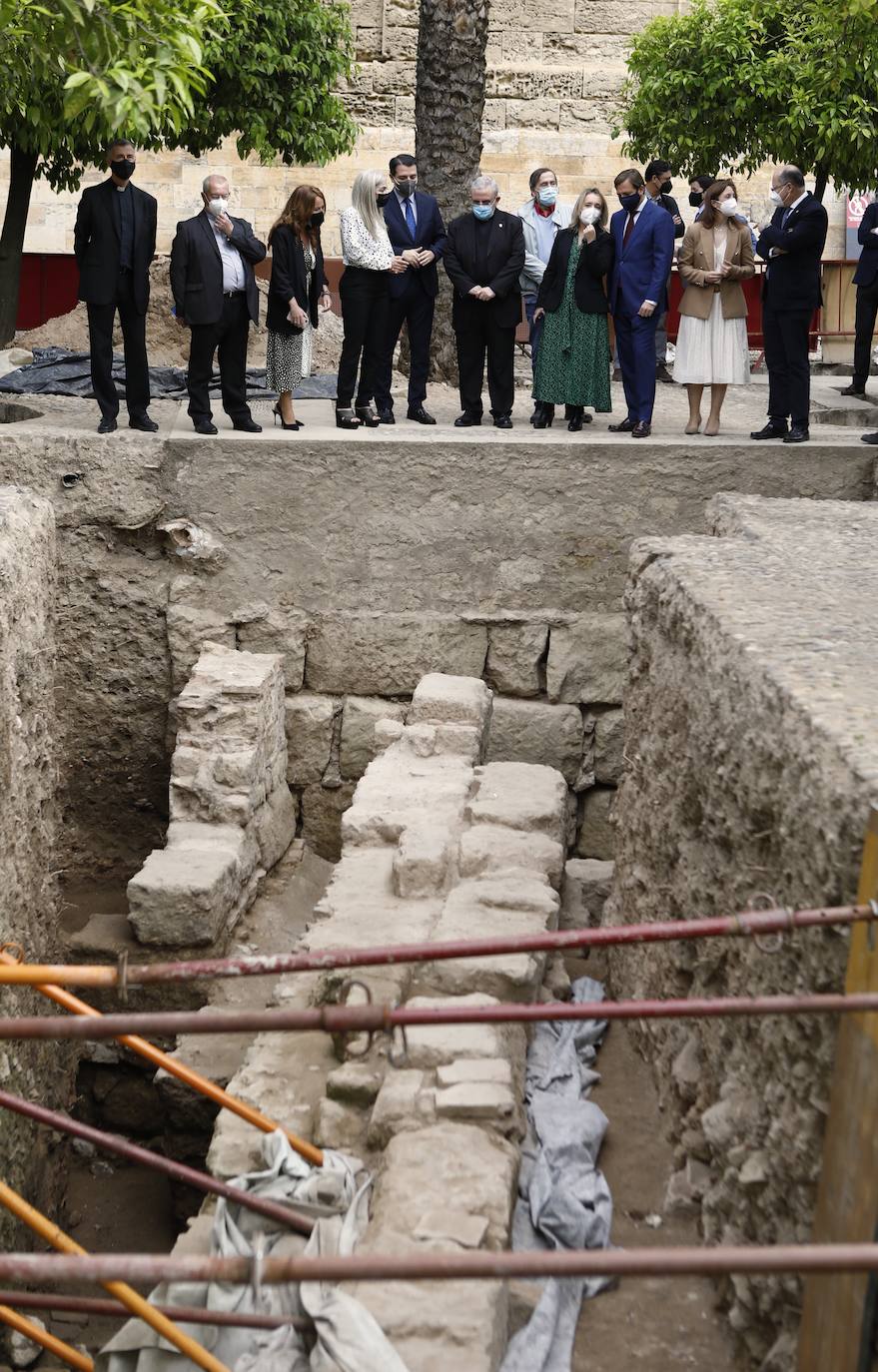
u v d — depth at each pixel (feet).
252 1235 14.83
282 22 46.96
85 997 26.48
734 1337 13.73
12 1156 21.91
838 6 33.60
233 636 33.01
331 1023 9.84
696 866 17.01
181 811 28.58
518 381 46.98
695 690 17.10
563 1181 15.99
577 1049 19.86
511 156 69.62
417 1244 13.38
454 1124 15.56
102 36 21.75
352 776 33.42
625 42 69.77
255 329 46.98
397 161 34.32
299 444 32.37
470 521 32.73
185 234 31.81
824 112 47.47
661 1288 14.90
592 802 33.65
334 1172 15.10
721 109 50.67
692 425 34.53
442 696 27.68
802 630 16.35
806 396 33.22
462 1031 16.96
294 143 49.29
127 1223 25.95
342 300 34.19
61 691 33.27
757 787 13.70
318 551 32.89
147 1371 13.48
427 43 40.65
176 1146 24.21
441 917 19.74
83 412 36.11
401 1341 12.31
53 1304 13.76
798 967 12.24
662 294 33.55
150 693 33.42
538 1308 13.88
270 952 27.71
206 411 32.94
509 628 33.01
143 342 32.76
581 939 10.27
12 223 47.11
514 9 69.31
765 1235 12.96
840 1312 10.34
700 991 16.47
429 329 35.65
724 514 26.35
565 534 32.78
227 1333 13.30
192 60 22.04
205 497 32.63
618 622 32.83
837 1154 10.75
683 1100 17.21
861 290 43.68
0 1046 21.38
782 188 32.65
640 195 33.78
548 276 34.50
